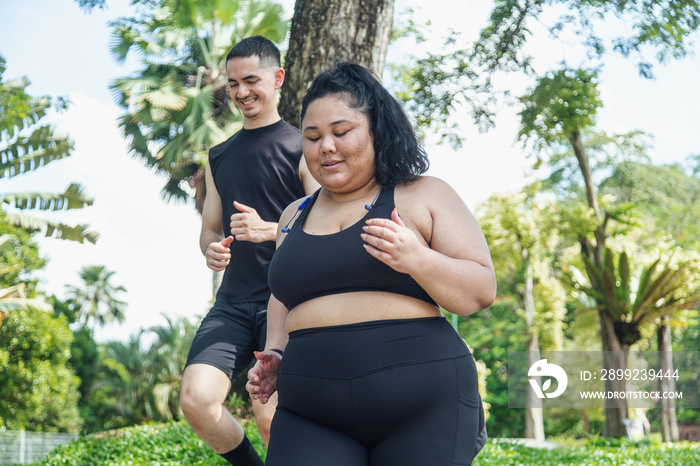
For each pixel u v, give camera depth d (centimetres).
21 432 2114
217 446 297
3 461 2041
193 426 293
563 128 1091
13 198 1412
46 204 1425
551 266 2850
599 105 1061
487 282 183
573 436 2833
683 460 824
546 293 2705
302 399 189
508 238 2534
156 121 1872
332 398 183
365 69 203
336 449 183
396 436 181
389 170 199
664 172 2894
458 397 184
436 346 184
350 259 186
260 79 321
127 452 675
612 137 2645
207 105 1853
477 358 3362
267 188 319
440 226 193
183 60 1966
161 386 2859
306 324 192
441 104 1055
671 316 2116
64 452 720
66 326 2677
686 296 2017
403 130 202
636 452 909
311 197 216
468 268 180
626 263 2053
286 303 202
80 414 3073
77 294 5744
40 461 730
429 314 189
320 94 196
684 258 2052
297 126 600
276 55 331
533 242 2511
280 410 200
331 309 188
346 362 182
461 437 181
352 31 601
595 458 825
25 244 2373
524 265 2591
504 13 989
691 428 2867
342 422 184
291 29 618
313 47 602
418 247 171
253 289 313
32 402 2447
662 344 2133
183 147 1814
